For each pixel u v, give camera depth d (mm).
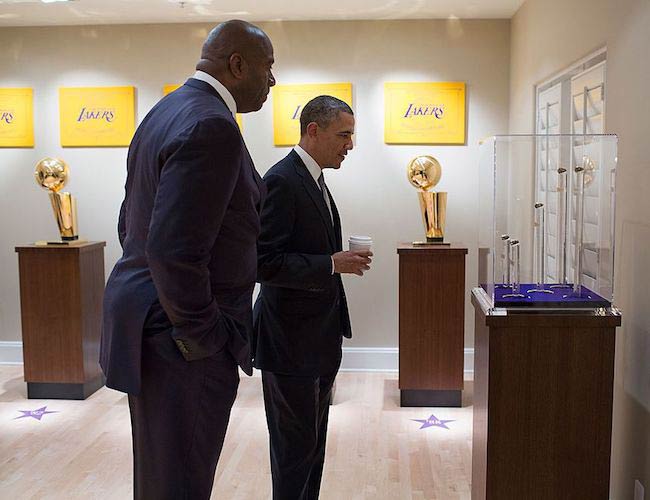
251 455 3912
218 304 1947
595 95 3484
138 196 1943
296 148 2721
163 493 1954
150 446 1955
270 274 2525
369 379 5461
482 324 2535
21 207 5812
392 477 3627
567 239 2379
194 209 1735
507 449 2391
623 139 2959
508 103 5500
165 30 5613
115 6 5062
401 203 5621
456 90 5496
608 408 2354
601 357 2338
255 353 2674
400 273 4691
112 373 1926
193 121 1796
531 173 2373
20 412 4691
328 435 4230
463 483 3549
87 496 3406
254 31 2078
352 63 5535
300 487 2689
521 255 2379
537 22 4543
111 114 5684
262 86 2119
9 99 5730
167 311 1807
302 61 5547
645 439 2691
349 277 5688
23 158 5785
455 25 5473
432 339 4715
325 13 5289
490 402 2375
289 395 2648
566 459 2383
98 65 5672
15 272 5859
